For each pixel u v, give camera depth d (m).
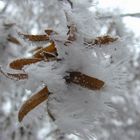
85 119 0.13
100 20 0.15
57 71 0.13
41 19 0.39
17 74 0.13
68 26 0.13
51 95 0.13
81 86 0.13
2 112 0.51
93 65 0.13
